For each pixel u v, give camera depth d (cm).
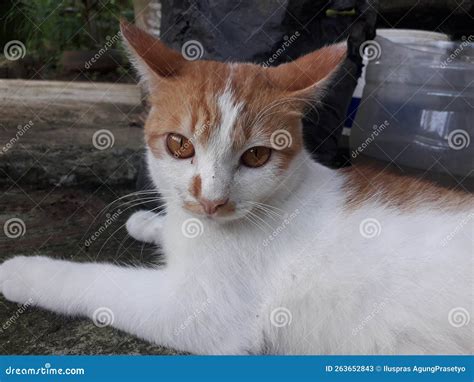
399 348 28
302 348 30
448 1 67
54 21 70
